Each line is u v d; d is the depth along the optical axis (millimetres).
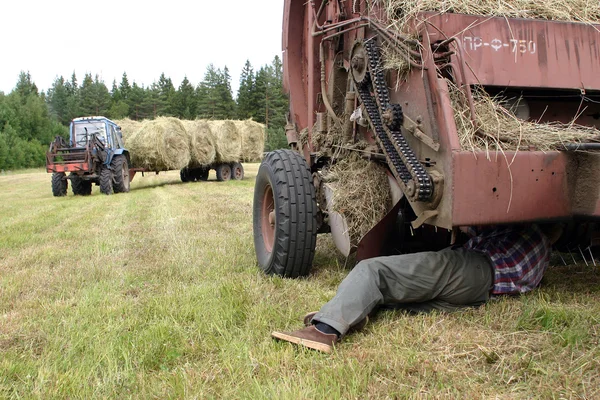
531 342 2270
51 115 84188
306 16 4605
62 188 14352
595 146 2209
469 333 2402
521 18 2770
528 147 2322
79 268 4445
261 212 4176
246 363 2197
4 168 41281
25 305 3307
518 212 2283
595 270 3541
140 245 5582
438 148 2318
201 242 5473
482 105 2529
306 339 2342
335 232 3469
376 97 2828
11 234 6738
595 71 2838
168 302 3111
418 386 1930
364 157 3281
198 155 18531
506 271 2756
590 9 3035
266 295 3215
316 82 4164
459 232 3207
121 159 14820
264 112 62438
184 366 2234
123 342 2498
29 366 2291
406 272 2609
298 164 3773
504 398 1823
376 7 2984
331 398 1854
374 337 2422
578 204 2316
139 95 79625
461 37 2635
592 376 1932
